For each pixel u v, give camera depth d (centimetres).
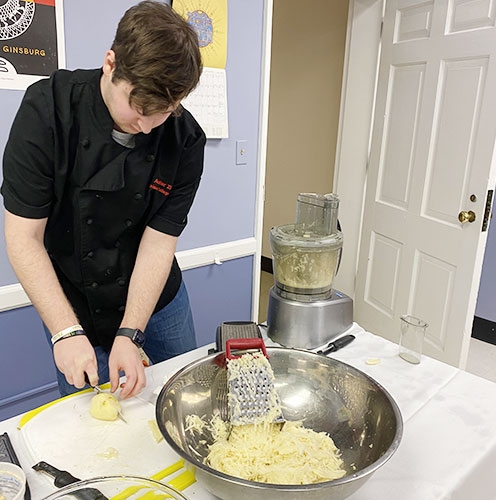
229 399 89
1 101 146
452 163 205
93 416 88
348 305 127
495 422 94
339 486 63
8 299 158
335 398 94
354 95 260
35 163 96
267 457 78
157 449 81
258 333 109
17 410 170
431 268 222
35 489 72
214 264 214
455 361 214
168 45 74
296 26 326
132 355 96
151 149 106
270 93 358
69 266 116
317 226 123
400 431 74
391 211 244
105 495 65
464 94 196
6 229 100
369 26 244
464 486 80
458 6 195
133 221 113
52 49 151
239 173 211
